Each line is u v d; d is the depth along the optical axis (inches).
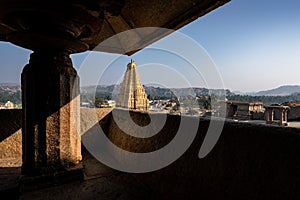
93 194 116.1
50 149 124.8
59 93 126.0
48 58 123.0
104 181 134.6
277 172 62.0
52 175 123.3
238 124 82.2
